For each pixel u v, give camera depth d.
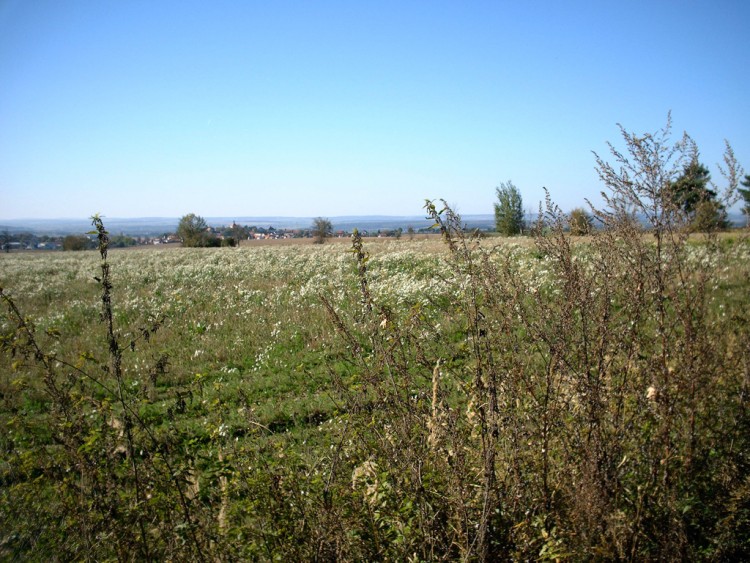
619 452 3.08
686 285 3.29
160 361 3.97
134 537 3.00
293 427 6.29
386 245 34.75
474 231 3.29
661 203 3.27
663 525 2.92
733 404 3.46
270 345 10.29
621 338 3.14
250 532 2.89
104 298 3.43
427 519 2.77
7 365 9.40
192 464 3.26
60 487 3.20
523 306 3.32
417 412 3.20
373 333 3.41
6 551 3.26
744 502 3.01
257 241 70.12
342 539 2.76
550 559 2.60
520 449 3.04
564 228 3.44
